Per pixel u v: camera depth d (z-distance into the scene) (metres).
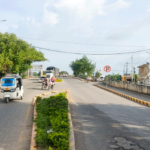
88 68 71.44
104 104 13.36
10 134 6.77
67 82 42.75
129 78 40.50
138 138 6.52
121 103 14.02
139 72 44.78
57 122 6.82
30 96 16.97
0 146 5.73
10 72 37.50
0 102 13.48
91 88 27.39
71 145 5.53
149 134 6.95
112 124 8.18
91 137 6.55
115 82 30.09
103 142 6.12
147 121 8.77
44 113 8.84
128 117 9.50
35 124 7.33
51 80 24.97
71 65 74.75
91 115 9.81
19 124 7.97
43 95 17.84
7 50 34.47
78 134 6.85
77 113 10.25
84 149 5.57
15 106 11.97
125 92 21.11
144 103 13.80
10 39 35.44
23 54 35.31
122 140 6.32
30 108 11.38
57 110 9.09
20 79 14.55
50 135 5.46
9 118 8.93
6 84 13.26
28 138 6.40
